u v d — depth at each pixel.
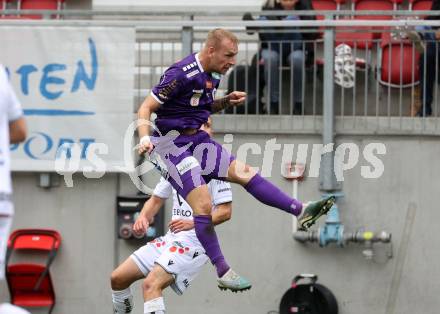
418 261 34.22
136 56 36.72
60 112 34.75
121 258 34.97
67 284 35.09
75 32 34.78
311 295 33.66
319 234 33.91
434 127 34.34
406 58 35.75
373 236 33.84
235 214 34.69
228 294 34.66
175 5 41.28
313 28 36.09
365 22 34.16
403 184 34.41
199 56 24.52
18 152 34.81
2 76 18.39
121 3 41.34
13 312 17.80
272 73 35.25
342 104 34.94
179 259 27.00
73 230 35.16
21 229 35.12
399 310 34.16
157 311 26.75
